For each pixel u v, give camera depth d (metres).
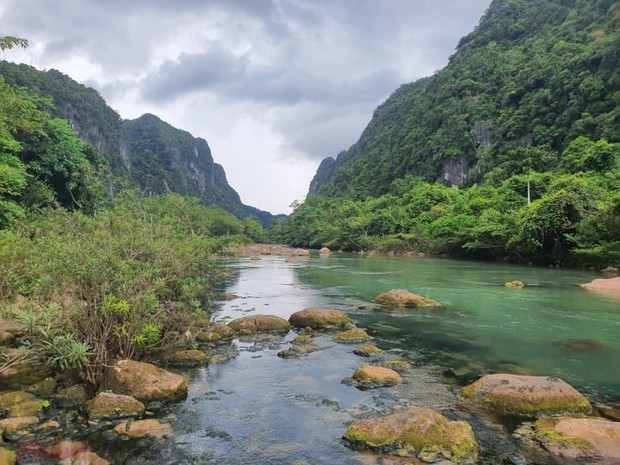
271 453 5.08
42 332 6.42
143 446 5.18
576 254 28.98
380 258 43.78
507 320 12.51
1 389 6.72
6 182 17.09
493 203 43.38
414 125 110.94
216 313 13.41
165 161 180.38
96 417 5.80
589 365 8.50
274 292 18.12
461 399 6.67
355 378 7.50
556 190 32.78
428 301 14.83
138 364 6.91
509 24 115.25
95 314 7.07
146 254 9.51
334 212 83.81
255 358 8.80
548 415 6.05
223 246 23.70
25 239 8.88
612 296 16.72
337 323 11.70
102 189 27.31
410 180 88.56
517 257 35.31
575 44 80.44
